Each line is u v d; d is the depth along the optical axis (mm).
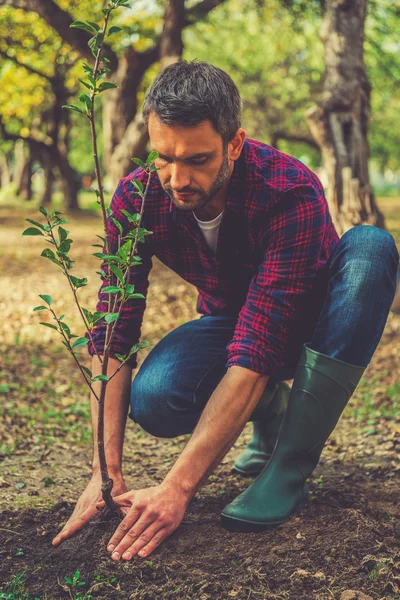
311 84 19828
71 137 30453
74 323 7062
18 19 15438
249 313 2223
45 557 2205
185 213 2311
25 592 2043
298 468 2414
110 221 2422
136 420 2531
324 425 2381
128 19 13320
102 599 1990
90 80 1898
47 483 2930
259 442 2941
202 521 2393
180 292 8633
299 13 12383
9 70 18859
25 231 1942
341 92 7523
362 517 2330
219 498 2619
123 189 2393
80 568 2123
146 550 2100
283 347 2227
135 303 2465
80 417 4176
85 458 3383
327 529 2293
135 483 3012
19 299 8375
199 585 2023
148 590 2010
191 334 2586
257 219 2240
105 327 2453
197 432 2184
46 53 17359
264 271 2236
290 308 2213
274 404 2854
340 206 7383
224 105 1961
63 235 1963
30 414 4176
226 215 2252
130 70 11883
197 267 2504
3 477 3006
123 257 1991
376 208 7457
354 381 2371
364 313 2309
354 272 2324
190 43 19250
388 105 23422
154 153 1942
